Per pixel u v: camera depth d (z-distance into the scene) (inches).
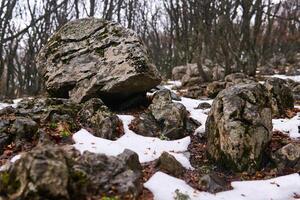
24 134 357.4
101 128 381.4
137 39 462.3
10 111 399.2
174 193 300.0
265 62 1069.1
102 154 295.4
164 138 395.5
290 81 634.8
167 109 421.7
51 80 472.7
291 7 1424.7
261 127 368.2
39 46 903.1
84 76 457.1
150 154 358.9
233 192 319.0
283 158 364.2
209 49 957.8
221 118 370.6
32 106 422.0
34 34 885.2
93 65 460.4
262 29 1147.3
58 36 495.8
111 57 456.1
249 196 316.2
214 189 316.5
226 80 657.0
